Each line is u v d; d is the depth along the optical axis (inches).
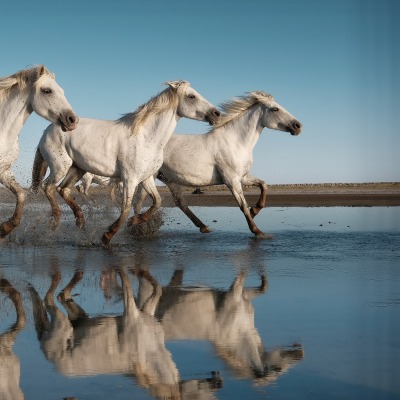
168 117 326.3
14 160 281.4
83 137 325.4
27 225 379.9
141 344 127.5
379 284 196.7
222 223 476.4
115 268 233.3
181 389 100.3
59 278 209.8
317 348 123.3
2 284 197.6
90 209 462.3
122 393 98.8
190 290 188.1
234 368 111.1
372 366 111.1
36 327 141.9
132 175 318.7
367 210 655.1
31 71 266.1
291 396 96.1
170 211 627.8
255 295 179.8
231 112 372.2
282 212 619.8
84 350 123.3
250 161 377.1
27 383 103.9
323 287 192.1
